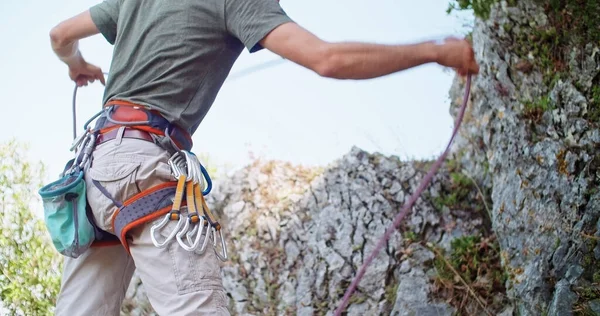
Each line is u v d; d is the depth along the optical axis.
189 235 2.16
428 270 4.38
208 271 2.16
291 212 4.93
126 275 2.44
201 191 2.27
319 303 4.46
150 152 2.22
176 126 2.28
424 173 4.88
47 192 2.21
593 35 4.08
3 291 4.81
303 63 2.11
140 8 2.39
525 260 4.04
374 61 2.05
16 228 4.96
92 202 2.23
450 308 4.18
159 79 2.28
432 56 2.07
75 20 2.62
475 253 4.38
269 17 2.18
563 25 4.17
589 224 3.81
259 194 5.10
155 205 2.17
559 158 4.02
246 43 2.20
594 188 3.85
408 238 4.56
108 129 2.28
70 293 2.38
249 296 4.65
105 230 2.27
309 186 5.04
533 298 3.88
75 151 2.34
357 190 4.86
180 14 2.28
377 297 4.38
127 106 2.29
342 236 4.67
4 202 5.02
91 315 2.34
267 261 4.76
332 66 2.06
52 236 2.23
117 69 2.36
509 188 4.28
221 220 5.08
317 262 4.62
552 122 4.12
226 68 2.35
